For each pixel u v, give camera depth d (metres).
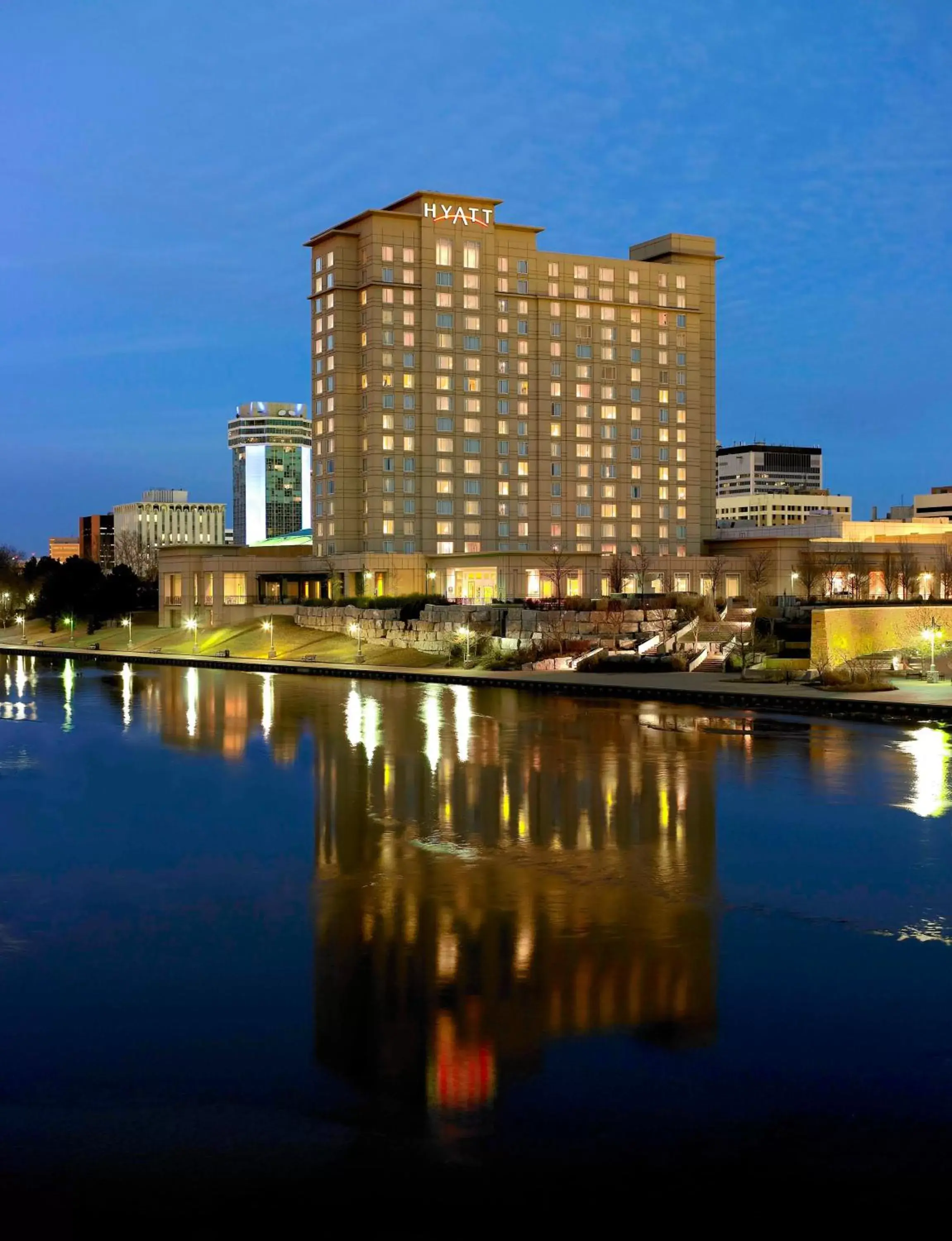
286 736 62.19
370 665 113.56
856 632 97.94
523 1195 15.91
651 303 169.50
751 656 98.31
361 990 23.47
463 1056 20.19
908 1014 21.98
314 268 159.25
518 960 25.20
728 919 28.22
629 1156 16.83
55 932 27.59
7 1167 16.64
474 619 115.00
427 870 33.28
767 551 162.00
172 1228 15.20
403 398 153.38
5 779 49.53
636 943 26.39
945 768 50.00
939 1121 17.78
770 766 50.81
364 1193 15.97
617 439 166.88
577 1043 20.75
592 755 54.25
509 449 159.62
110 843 37.00
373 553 150.62
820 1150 16.97
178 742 60.81
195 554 160.00
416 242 154.00
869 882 31.64
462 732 62.97
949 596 161.62
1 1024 21.81
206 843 37.00
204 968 24.89
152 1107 18.41
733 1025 21.45
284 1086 19.09
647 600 120.69
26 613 198.50
